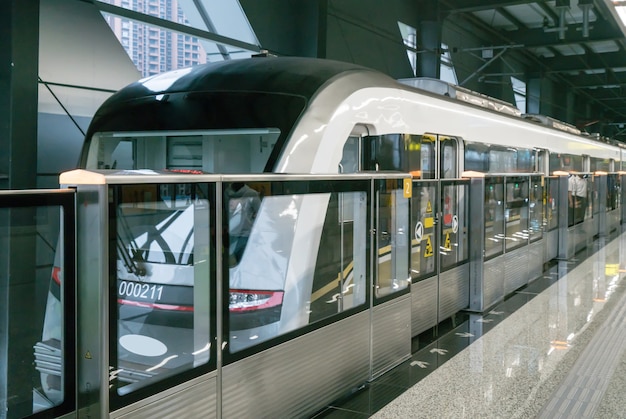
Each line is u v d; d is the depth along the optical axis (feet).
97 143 17.90
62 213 9.25
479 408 15.25
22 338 12.59
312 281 14.90
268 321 14.03
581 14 59.98
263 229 13.62
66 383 9.43
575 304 27.22
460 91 26.48
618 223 67.31
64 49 27.17
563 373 17.89
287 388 13.41
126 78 30.07
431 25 55.01
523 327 23.20
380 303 17.08
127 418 9.73
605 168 60.70
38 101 25.88
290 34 40.16
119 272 12.26
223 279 11.46
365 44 46.68
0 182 24.70
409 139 20.07
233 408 11.92
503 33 66.90
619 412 15.01
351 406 15.28
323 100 16.48
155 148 17.44
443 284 22.88
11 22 24.22
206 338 11.36
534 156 35.76
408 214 18.30
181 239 12.73
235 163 16.34
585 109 119.14
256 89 16.65
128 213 11.78
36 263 13.80
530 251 32.19
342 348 15.39
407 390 16.38
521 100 87.86
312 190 14.06
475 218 25.08
